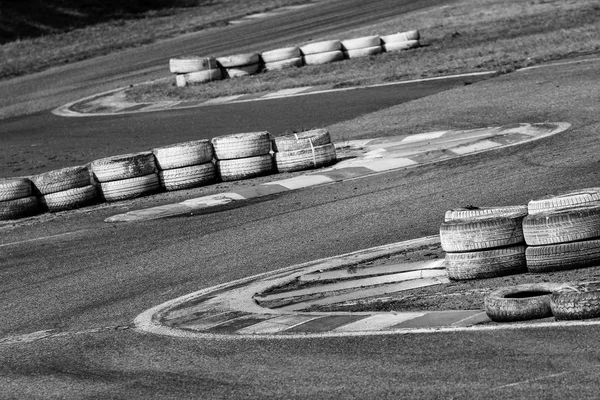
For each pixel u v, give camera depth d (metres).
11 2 105.56
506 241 20.02
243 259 24.83
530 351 14.84
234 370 15.73
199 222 30.12
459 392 13.41
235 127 48.38
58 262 27.20
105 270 25.55
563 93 42.09
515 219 20.14
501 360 14.58
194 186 36.25
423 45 64.31
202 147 36.34
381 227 26.14
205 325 19.00
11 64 84.50
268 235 27.11
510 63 52.66
